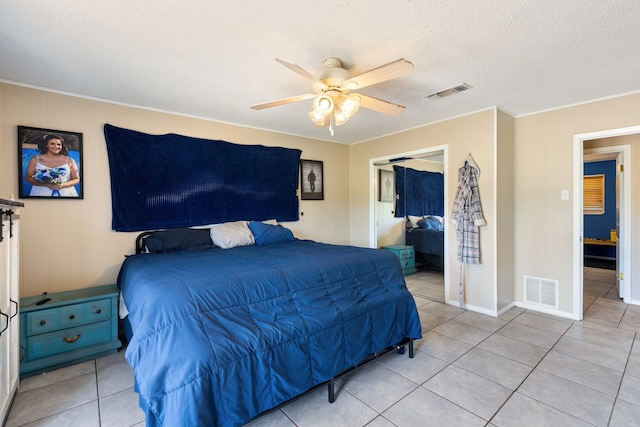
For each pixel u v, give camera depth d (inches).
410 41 78.0
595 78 101.8
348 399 75.8
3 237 67.6
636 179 145.3
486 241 133.6
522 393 76.9
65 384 82.7
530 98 120.6
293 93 112.2
